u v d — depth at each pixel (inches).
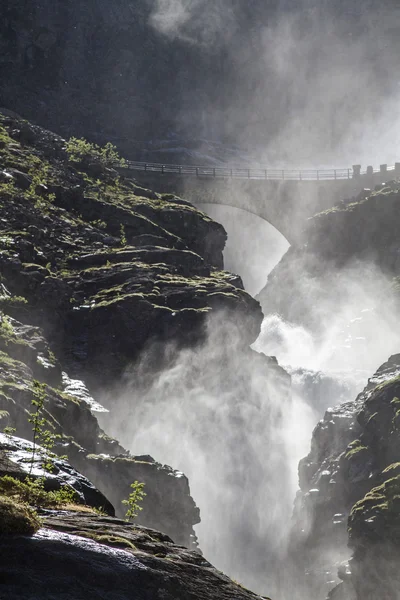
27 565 484.4
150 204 7165.4
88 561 501.0
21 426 2566.4
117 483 3166.8
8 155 7130.9
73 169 7475.4
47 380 3900.1
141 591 493.4
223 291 5856.3
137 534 593.6
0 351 3558.1
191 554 579.8
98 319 5428.2
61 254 6018.7
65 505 710.5
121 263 5989.2
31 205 6441.9
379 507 4252.0
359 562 4256.9
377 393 5226.4
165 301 5625.0
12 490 689.0
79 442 3378.4
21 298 5049.2
